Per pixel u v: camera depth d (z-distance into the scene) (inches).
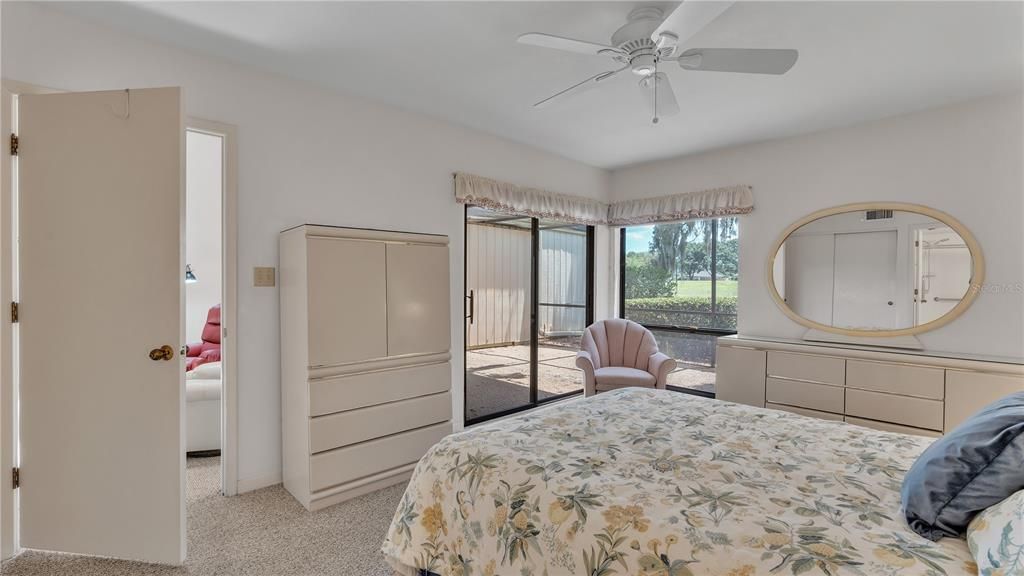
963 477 42.2
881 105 121.9
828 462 60.5
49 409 78.0
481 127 145.3
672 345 185.3
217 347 159.3
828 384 127.9
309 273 97.1
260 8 81.3
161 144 77.1
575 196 179.5
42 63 81.1
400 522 66.1
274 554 81.4
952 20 81.4
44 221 77.9
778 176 151.2
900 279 129.1
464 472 61.9
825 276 141.7
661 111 91.8
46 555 80.2
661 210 177.3
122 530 78.0
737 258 163.9
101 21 85.8
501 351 172.7
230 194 101.3
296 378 101.7
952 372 109.7
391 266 111.0
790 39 88.6
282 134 109.1
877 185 132.7
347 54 98.3
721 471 57.7
